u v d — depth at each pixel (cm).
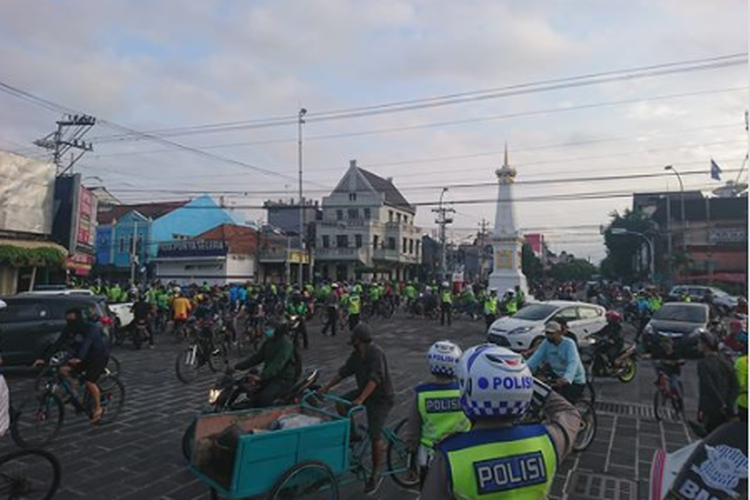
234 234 4606
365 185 5759
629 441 685
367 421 489
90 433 666
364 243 5359
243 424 438
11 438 634
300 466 391
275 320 587
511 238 3503
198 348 1064
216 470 402
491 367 195
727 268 4459
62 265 1950
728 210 4734
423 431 375
